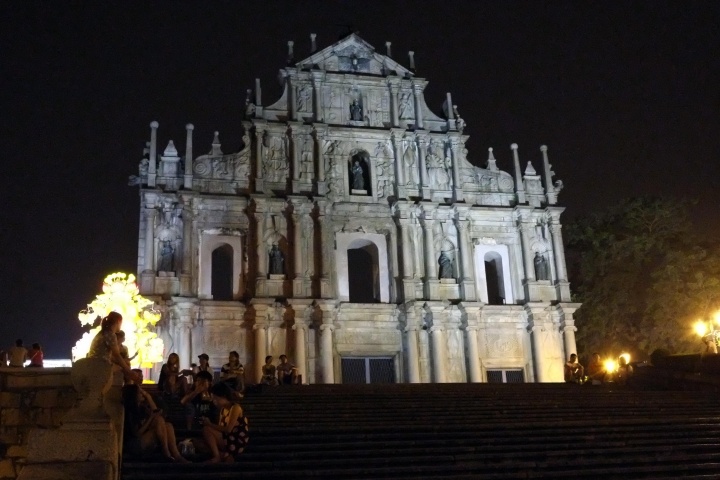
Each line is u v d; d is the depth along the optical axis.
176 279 47.12
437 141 54.41
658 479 18.34
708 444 21.88
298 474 17.81
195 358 46.53
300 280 48.84
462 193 53.38
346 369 49.28
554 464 19.31
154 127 49.78
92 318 40.03
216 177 50.28
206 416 19.52
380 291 51.22
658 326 57.31
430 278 50.88
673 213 62.03
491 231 53.94
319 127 51.84
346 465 18.88
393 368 49.94
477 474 18.16
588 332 62.19
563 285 52.97
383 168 53.19
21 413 22.08
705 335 44.53
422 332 50.25
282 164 51.53
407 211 51.94
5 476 21.61
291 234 49.88
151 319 41.97
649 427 23.73
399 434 21.77
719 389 33.06
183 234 48.03
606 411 27.12
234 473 17.45
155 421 18.17
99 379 16.06
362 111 54.16
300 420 24.27
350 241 51.47
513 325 52.19
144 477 16.89
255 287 48.28
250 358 47.38
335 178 52.03
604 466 19.58
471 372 49.56
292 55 53.62
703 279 56.09
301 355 47.22
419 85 55.28
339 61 54.50
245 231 49.81
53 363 43.06
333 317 48.72
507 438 21.81
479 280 52.84
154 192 48.00
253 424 23.36
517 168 55.06
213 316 47.50
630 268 61.56
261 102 52.31
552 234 54.22
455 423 24.25
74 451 14.87
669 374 36.09
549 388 34.66
